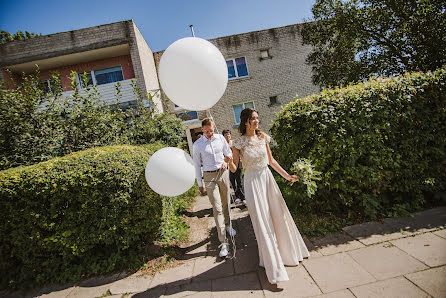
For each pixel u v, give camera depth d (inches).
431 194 122.3
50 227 103.3
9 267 109.9
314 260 89.0
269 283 81.1
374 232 101.0
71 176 101.0
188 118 463.2
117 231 109.2
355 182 119.2
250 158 86.3
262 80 461.1
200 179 117.7
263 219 84.4
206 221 152.6
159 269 102.3
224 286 84.0
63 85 385.1
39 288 103.0
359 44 292.5
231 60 464.8
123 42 351.6
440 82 124.0
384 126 115.2
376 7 260.8
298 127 124.7
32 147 160.7
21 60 344.8
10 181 100.4
